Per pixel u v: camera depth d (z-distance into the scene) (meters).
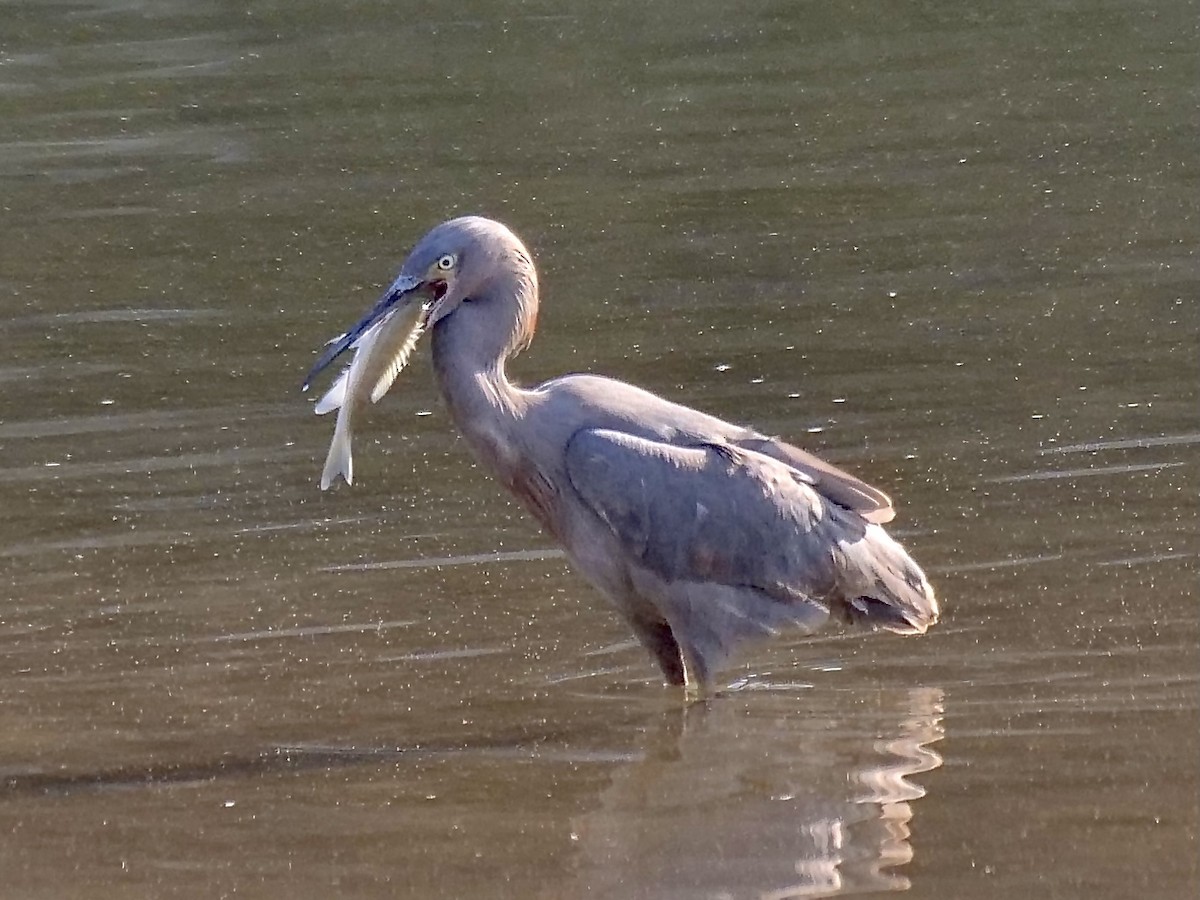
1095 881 8.84
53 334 17.05
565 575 12.75
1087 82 23.16
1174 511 13.16
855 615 11.78
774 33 25.45
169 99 23.42
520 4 26.73
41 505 13.84
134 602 12.42
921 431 14.71
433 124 22.41
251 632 12.02
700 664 11.40
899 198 19.77
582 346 16.56
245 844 9.51
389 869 9.20
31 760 10.50
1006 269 17.88
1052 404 15.07
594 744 10.59
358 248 18.88
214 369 16.30
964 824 9.45
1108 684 10.95
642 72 24.06
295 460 14.53
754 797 9.85
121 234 19.39
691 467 11.34
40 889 9.11
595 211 19.69
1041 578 12.33
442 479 14.16
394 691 11.27
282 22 26.19
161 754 10.53
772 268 18.14
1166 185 19.83
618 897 8.83
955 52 24.56
